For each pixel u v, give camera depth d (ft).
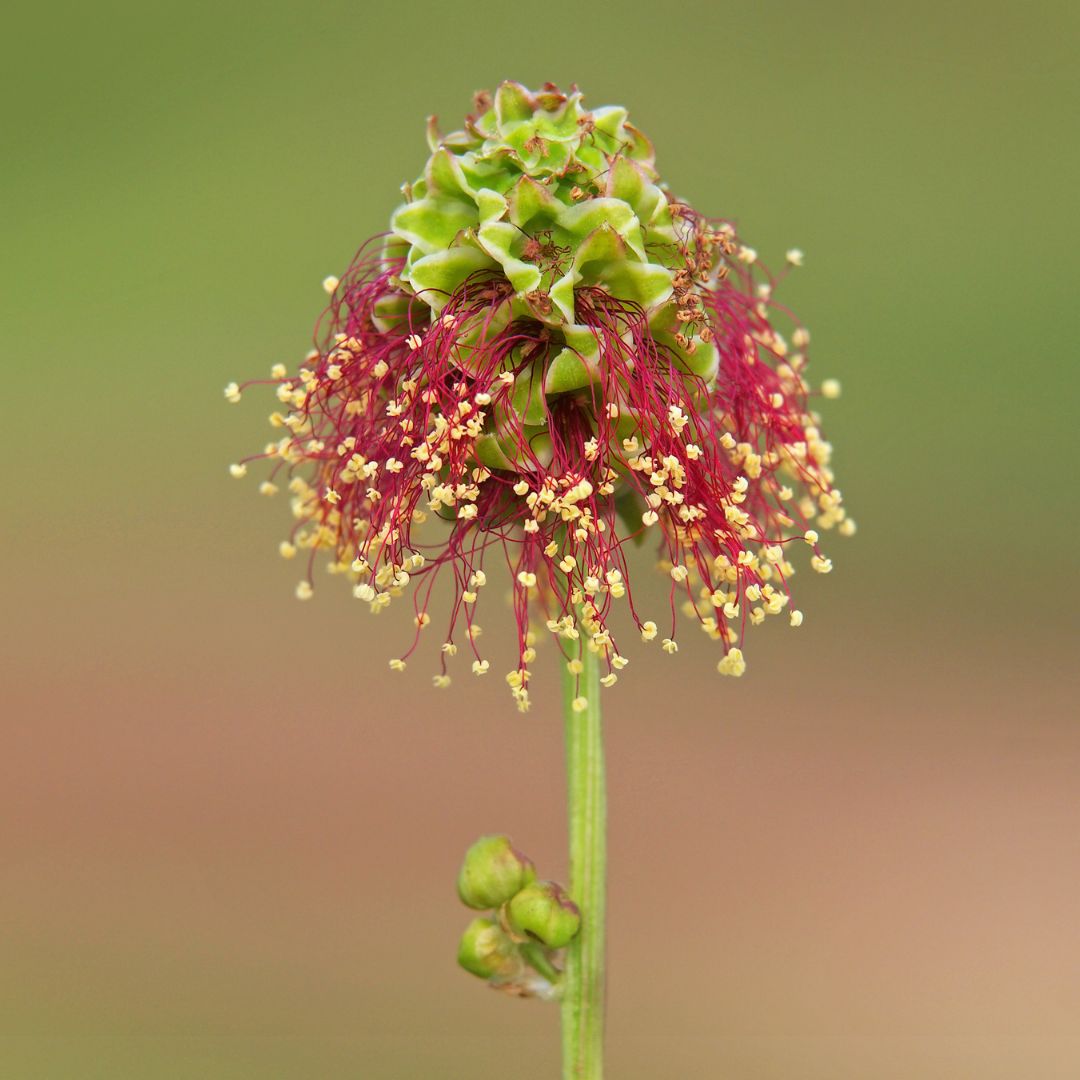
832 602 1.46
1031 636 1.44
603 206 0.65
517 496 0.66
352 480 0.66
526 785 1.18
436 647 1.22
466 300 0.65
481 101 0.66
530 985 0.66
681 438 0.66
